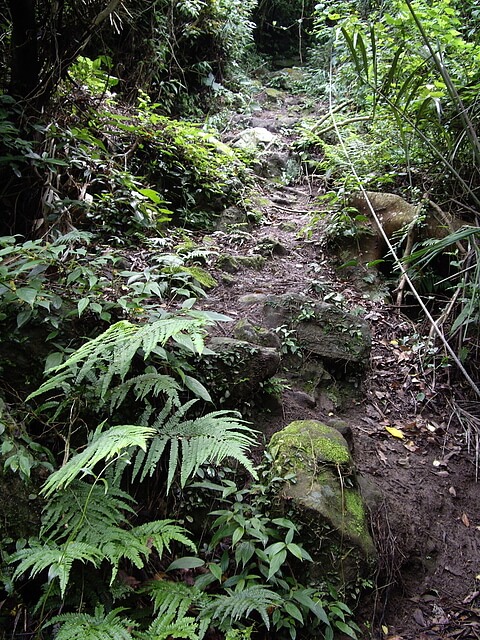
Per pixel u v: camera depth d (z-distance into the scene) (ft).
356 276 13.30
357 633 6.56
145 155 13.47
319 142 17.46
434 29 11.87
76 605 5.25
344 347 10.23
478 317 10.25
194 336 5.39
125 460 5.43
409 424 10.00
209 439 5.32
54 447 6.25
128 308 7.08
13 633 4.97
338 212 14.19
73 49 9.84
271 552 6.04
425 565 7.82
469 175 12.40
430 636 6.86
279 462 7.22
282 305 10.32
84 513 4.88
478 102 10.66
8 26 10.02
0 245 7.57
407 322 12.28
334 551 6.60
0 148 9.09
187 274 9.34
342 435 8.49
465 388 10.85
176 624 4.75
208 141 15.60
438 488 8.96
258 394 8.49
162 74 19.94
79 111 11.59
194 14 19.31
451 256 12.69
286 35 31.22
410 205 13.51
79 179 11.19
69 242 9.05
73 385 6.31
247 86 25.30
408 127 12.43
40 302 6.43
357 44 7.97
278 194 17.52
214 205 14.56
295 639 5.90
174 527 5.28
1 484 5.36
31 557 4.52
